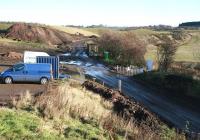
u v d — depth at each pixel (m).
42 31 149.12
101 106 24.59
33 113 15.79
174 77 41.50
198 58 76.38
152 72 48.81
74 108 17.84
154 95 36.53
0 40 110.75
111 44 73.50
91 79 44.50
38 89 31.06
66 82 31.42
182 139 19.25
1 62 57.44
